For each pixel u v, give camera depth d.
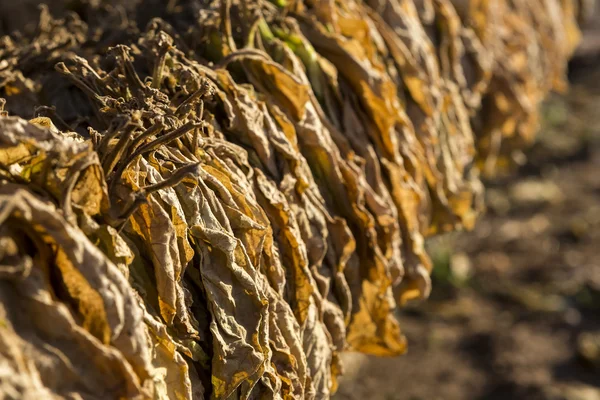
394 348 1.85
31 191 1.36
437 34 2.26
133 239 1.45
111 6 2.15
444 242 4.82
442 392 3.71
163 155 1.52
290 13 1.92
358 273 1.79
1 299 1.30
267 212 1.62
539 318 4.32
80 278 1.33
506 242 5.06
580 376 3.86
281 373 1.54
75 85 1.72
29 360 1.30
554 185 5.77
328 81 1.85
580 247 5.03
